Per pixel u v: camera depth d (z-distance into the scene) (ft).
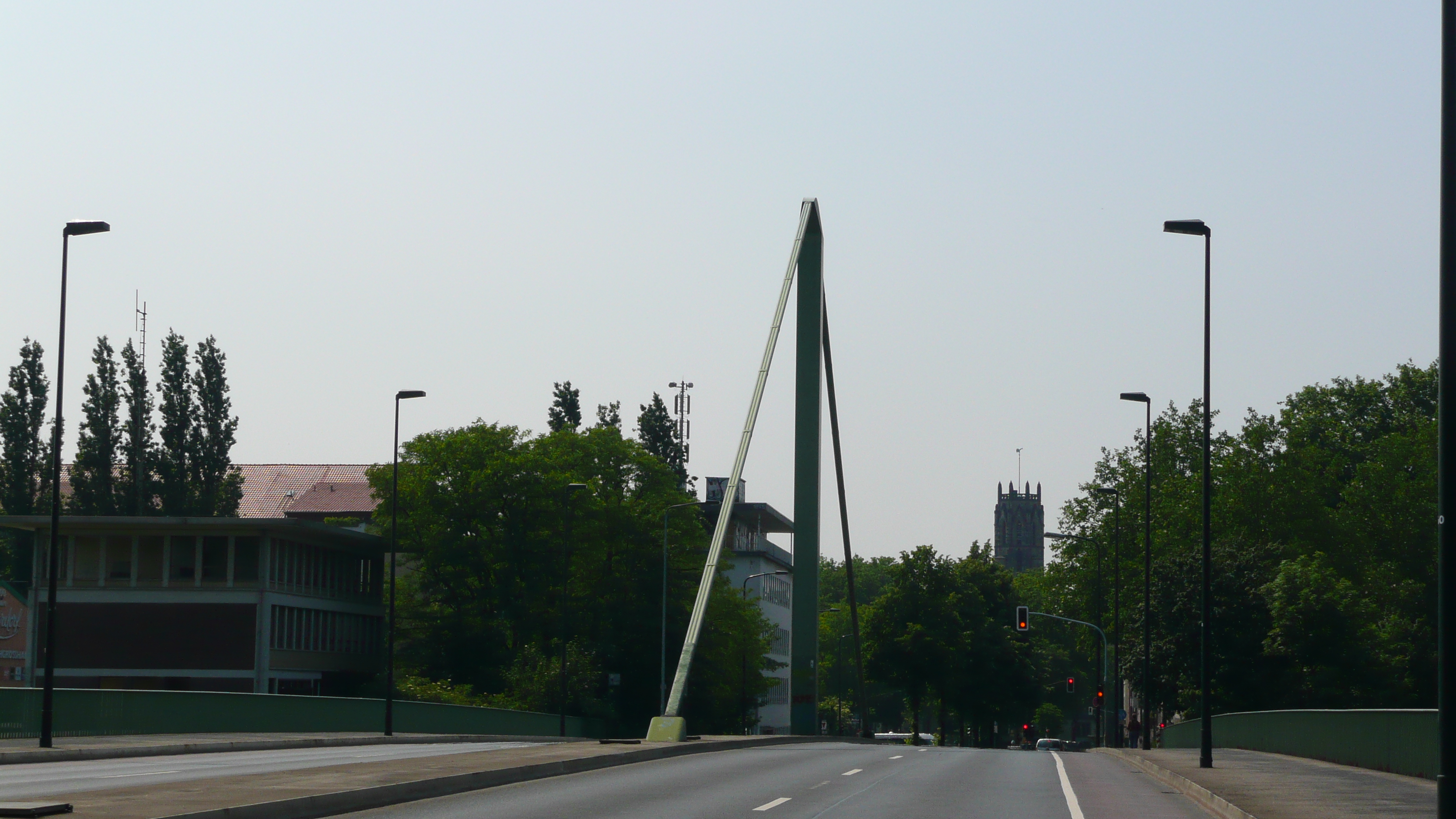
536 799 60.54
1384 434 303.27
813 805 59.62
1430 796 63.62
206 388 286.46
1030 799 65.72
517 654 252.01
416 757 85.81
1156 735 250.16
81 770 79.82
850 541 300.40
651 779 75.05
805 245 268.82
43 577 226.99
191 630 225.35
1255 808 56.39
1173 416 320.50
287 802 50.26
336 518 298.15
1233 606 216.74
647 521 258.57
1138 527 288.92
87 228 108.06
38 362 289.74
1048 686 381.81
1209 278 100.94
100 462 281.95
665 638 241.76
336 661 255.70
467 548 248.73
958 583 322.96
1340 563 252.83
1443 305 40.29
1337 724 95.30
